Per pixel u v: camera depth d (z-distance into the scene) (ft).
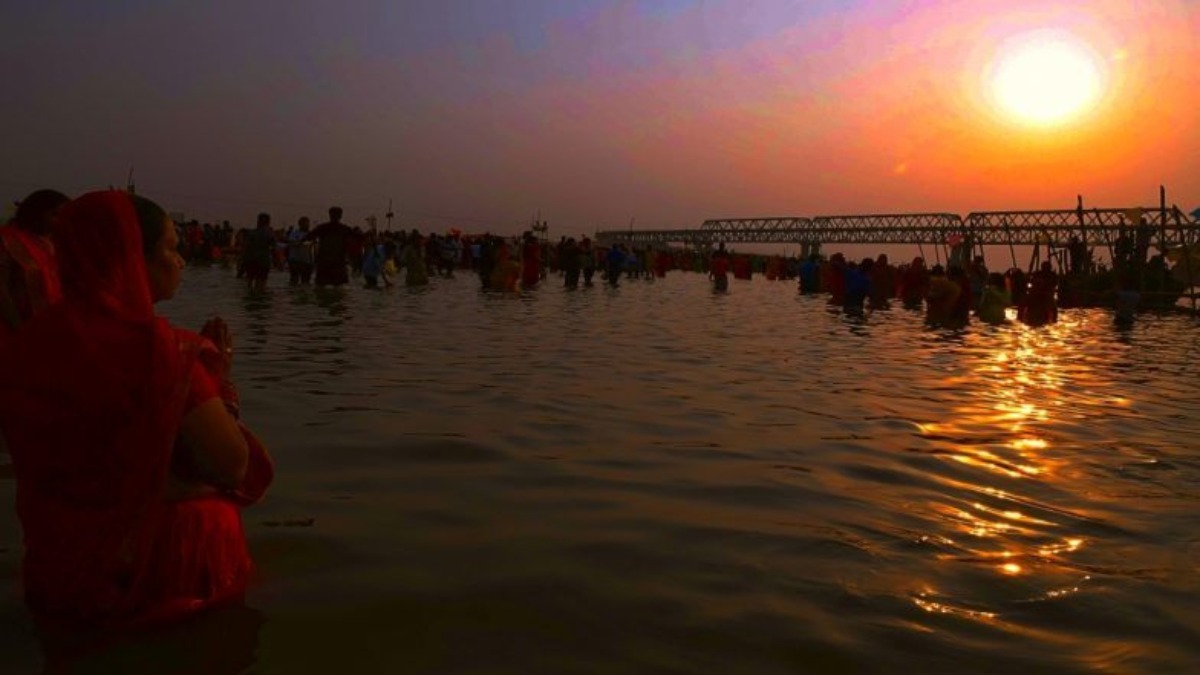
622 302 67.82
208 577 8.46
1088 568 10.76
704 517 12.22
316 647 7.81
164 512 8.16
